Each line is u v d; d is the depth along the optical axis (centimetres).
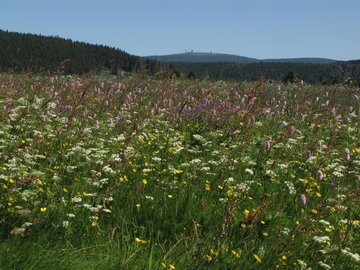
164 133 1006
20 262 488
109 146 912
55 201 618
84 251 528
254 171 820
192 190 687
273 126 1122
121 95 1355
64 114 1101
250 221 562
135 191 643
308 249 559
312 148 931
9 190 589
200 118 1167
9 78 1448
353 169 863
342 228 602
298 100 1412
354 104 1520
